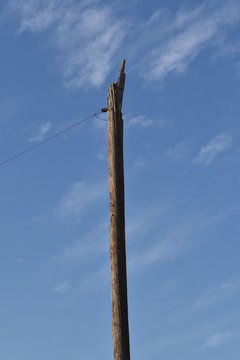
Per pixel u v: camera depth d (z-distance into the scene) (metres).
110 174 14.12
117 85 15.01
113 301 13.04
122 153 14.40
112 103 14.77
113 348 12.75
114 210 13.77
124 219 13.80
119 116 14.73
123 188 14.05
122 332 12.77
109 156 14.33
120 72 15.26
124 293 13.09
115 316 12.91
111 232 13.60
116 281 13.14
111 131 14.51
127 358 12.62
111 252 13.42
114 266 13.28
